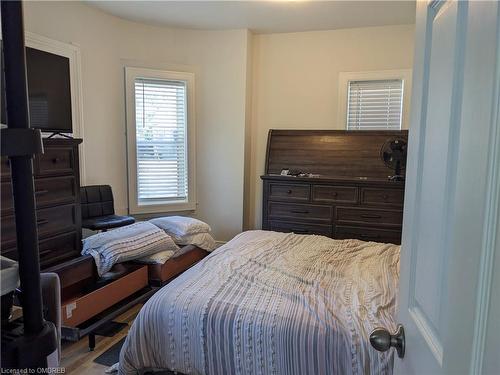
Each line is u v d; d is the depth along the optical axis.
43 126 2.87
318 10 3.52
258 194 4.52
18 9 0.52
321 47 4.14
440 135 0.66
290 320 1.55
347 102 4.12
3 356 0.54
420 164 0.79
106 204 3.67
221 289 1.83
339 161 3.98
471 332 0.49
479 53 0.49
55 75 2.96
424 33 0.79
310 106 4.25
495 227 0.44
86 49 3.52
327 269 2.15
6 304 0.58
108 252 2.67
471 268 0.49
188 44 4.21
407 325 0.84
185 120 4.29
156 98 4.17
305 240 2.84
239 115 4.23
